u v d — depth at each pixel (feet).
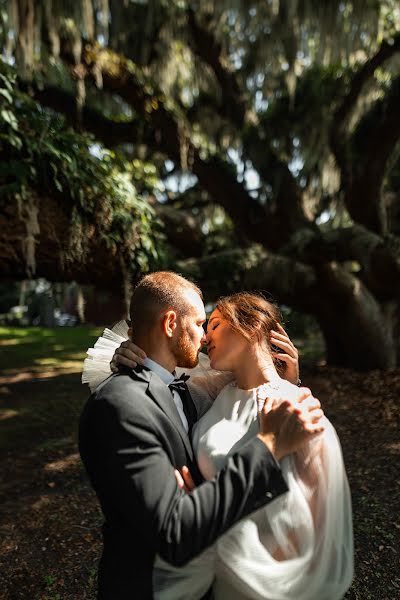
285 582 3.85
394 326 34.17
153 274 5.01
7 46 22.03
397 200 35.94
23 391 28.94
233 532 3.90
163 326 4.74
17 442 18.71
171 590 4.07
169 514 3.62
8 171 11.43
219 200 33.22
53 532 11.19
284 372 5.37
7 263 13.47
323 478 4.15
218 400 5.08
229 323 5.01
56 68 29.50
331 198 44.52
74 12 23.79
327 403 23.85
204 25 30.35
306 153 34.47
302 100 32.94
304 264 28.66
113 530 4.33
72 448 17.89
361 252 26.21
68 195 12.99
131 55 31.12
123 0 27.50
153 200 30.09
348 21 28.19
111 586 4.21
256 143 32.65
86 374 5.47
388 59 28.96
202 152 31.68
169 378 4.82
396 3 27.35
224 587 4.20
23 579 9.23
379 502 12.00
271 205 32.45
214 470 4.36
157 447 4.00
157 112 28.27
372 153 29.25
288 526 3.97
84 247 13.82
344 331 32.60
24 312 80.02
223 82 33.01
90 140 15.25
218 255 28.91
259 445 3.99
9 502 13.03
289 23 27.32
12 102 12.13
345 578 4.14
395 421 19.27
